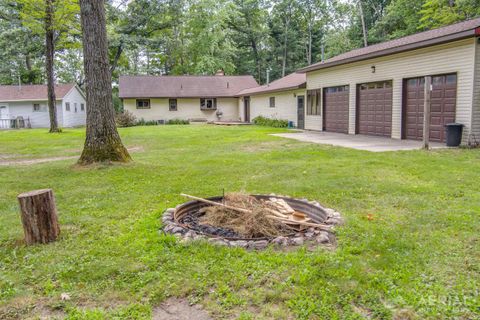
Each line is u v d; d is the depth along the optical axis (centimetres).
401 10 2556
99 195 541
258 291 253
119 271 284
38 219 345
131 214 442
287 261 294
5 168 814
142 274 279
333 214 412
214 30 3244
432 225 383
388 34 2773
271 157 897
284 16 3781
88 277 276
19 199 342
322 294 248
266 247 325
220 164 807
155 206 476
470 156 820
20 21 2181
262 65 3859
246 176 667
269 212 388
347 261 294
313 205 428
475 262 294
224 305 239
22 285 268
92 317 226
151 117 2678
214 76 2903
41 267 295
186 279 270
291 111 1989
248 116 2619
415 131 1180
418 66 1133
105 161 776
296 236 348
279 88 1941
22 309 238
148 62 3797
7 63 3123
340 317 224
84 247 336
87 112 780
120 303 244
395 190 540
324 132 1620
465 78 973
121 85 2695
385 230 368
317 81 1702
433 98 1098
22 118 2753
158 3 2847
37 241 346
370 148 1002
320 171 695
